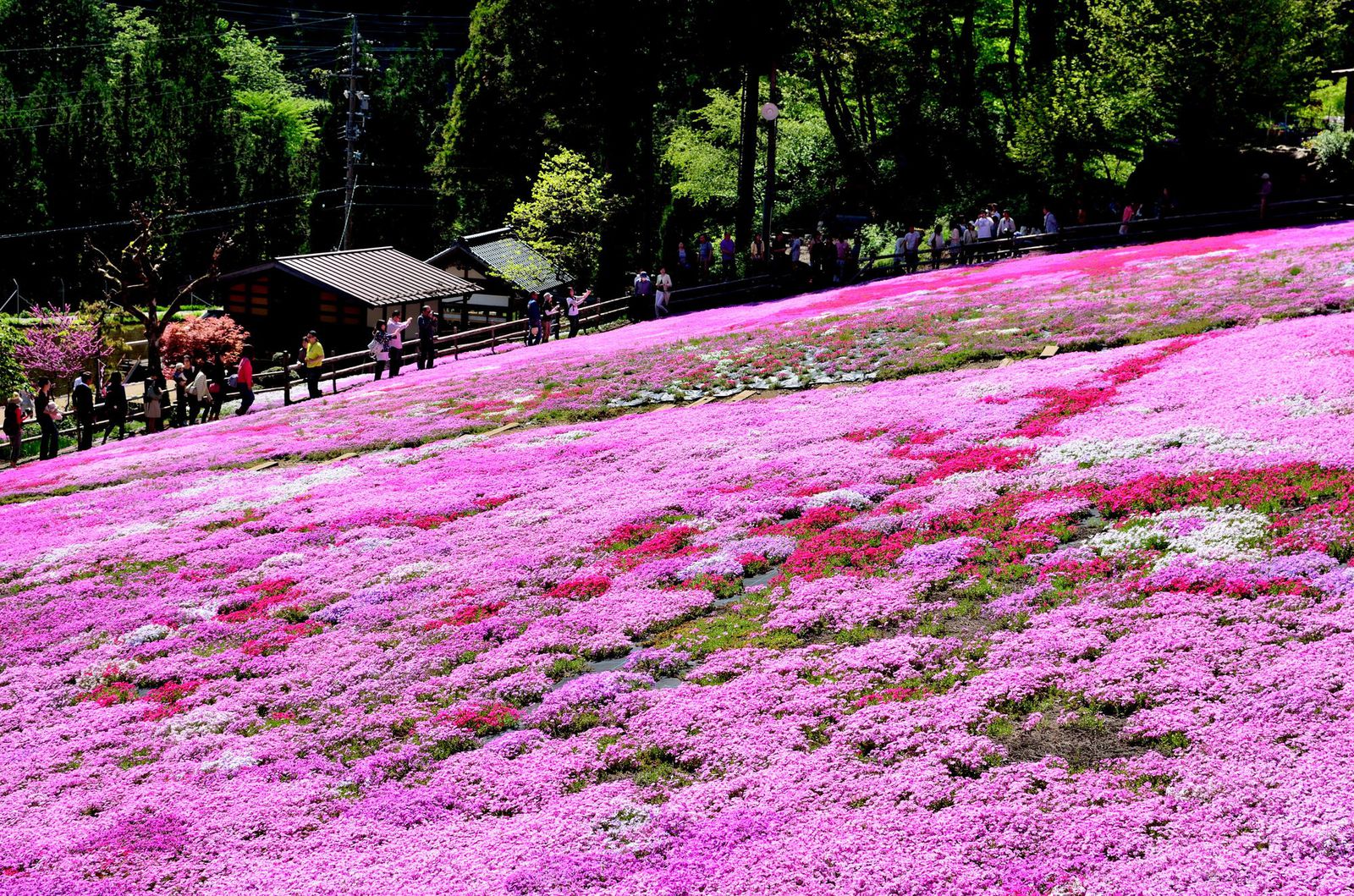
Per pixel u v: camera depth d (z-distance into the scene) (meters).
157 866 10.09
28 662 15.99
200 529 21.66
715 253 56.91
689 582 15.13
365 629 15.48
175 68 92.69
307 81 131.62
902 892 8.16
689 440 22.98
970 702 10.66
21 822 11.27
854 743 10.43
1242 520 13.12
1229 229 43.00
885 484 17.69
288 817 10.78
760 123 74.94
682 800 9.97
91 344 62.03
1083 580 12.84
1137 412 18.70
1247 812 8.23
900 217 62.84
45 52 98.69
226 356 55.50
